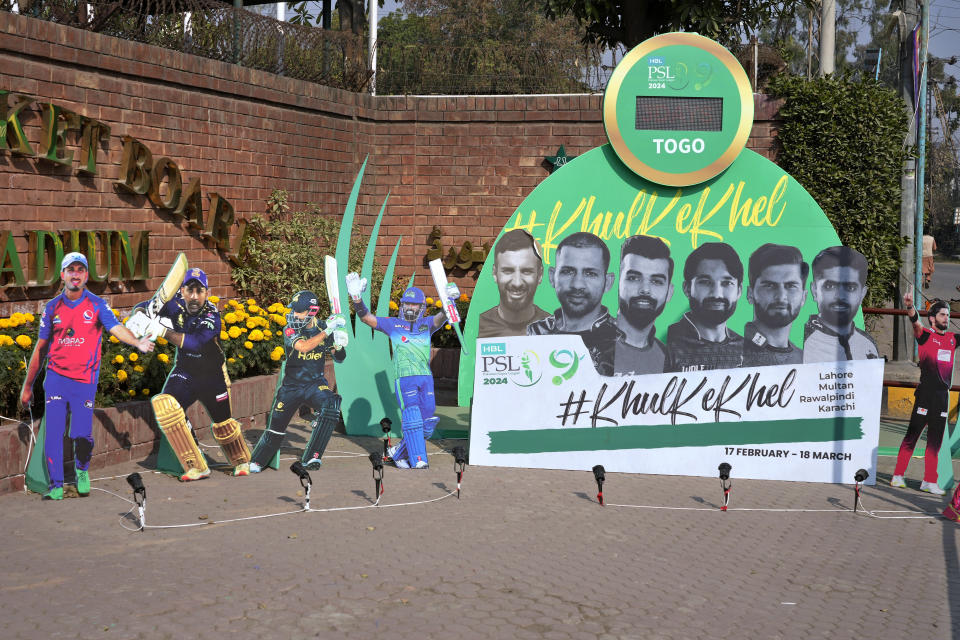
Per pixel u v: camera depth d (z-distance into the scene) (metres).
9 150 10.03
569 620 5.58
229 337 11.43
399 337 9.73
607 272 9.95
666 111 9.85
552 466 9.73
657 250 9.91
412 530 7.34
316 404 9.41
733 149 9.80
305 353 9.37
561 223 10.04
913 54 13.92
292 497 8.29
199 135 12.72
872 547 7.30
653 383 9.75
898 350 13.99
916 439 9.43
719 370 9.72
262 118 13.81
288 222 14.17
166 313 8.80
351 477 9.19
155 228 12.08
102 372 9.59
